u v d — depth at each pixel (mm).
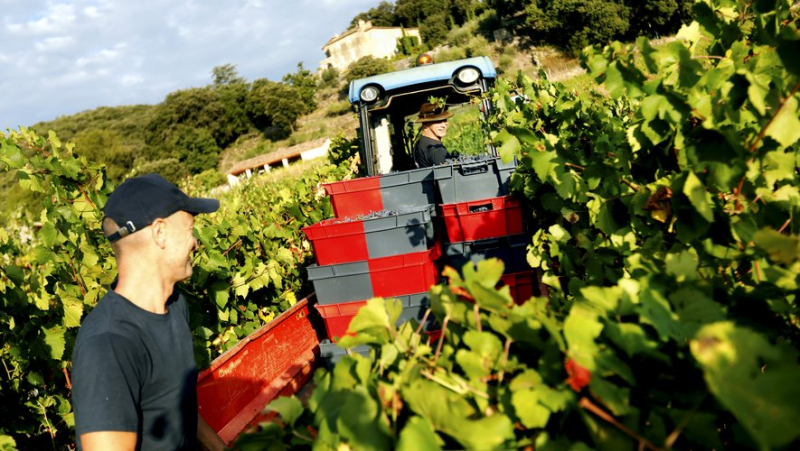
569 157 2127
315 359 4844
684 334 1028
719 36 1828
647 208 1668
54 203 3852
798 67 1235
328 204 6973
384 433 939
